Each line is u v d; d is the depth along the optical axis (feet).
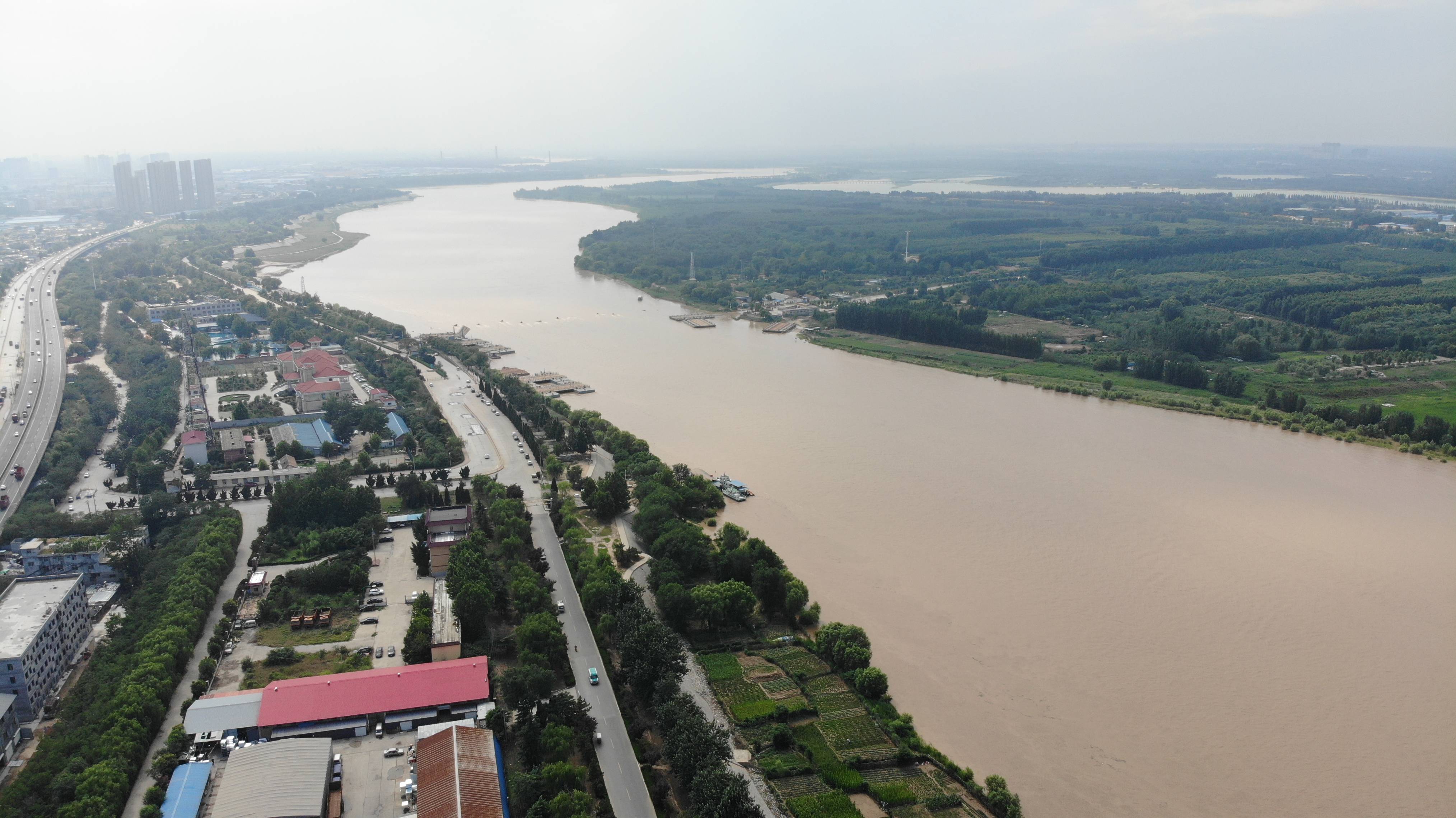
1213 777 611.88
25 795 561.84
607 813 552.41
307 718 625.82
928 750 626.23
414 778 579.48
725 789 541.75
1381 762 628.28
